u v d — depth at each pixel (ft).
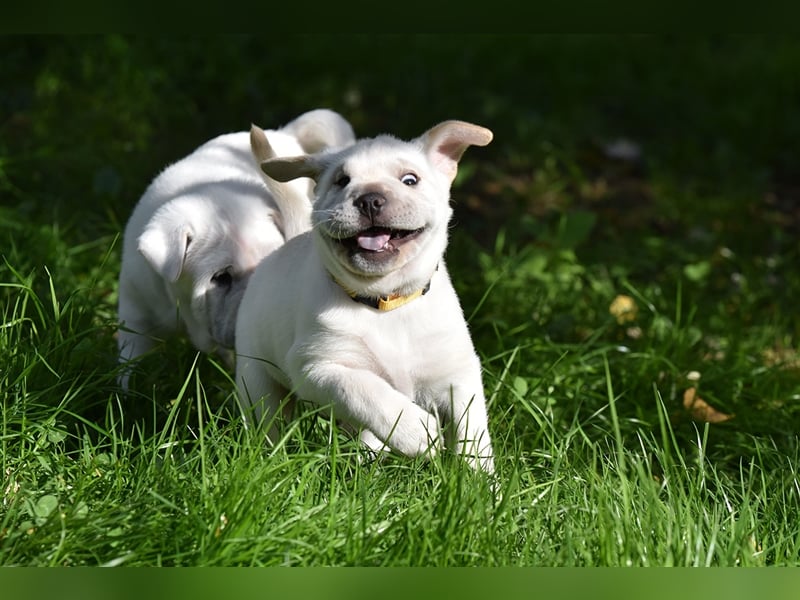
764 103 37.24
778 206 30.71
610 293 22.63
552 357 18.90
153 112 29.48
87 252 22.02
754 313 23.03
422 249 14.15
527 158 31.19
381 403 13.73
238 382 15.97
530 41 38.91
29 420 14.06
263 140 15.90
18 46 32.30
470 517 12.01
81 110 29.04
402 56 35.88
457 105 33.01
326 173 14.64
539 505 12.84
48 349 15.69
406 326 14.49
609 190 30.48
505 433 15.33
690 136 34.55
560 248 23.88
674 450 16.47
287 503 12.41
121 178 24.53
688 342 19.85
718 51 42.19
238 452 13.60
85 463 13.50
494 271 22.65
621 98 36.76
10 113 28.91
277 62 34.35
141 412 15.96
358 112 32.32
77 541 11.76
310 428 14.55
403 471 13.78
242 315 16.08
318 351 14.39
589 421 16.88
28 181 24.62
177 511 12.33
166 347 18.83
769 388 19.10
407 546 11.76
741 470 14.90
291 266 15.34
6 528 12.11
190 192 18.86
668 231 28.17
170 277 17.35
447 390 14.78
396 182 13.97
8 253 19.92
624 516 12.26
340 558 11.76
